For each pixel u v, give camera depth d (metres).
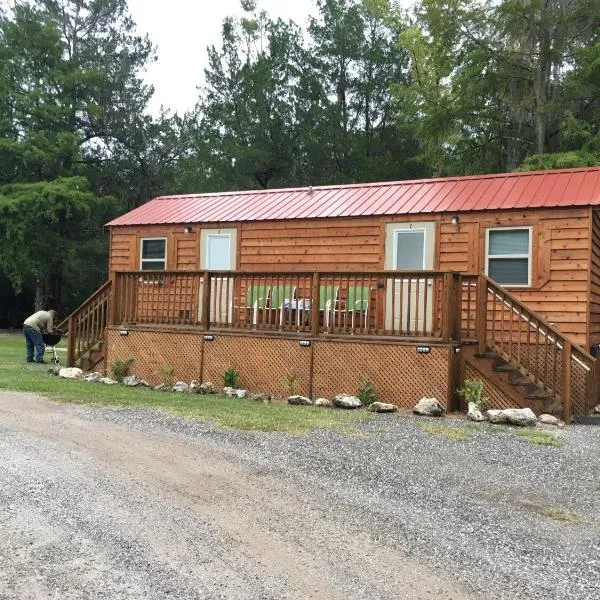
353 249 12.14
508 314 10.65
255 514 4.59
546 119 21.36
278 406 8.95
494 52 22.50
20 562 3.74
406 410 8.96
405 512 4.71
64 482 5.18
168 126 34.78
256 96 29.58
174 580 3.56
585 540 4.26
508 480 5.59
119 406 8.37
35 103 30.16
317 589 3.49
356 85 30.27
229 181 30.08
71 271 30.95
